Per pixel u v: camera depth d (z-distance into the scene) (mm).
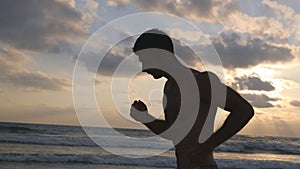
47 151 20672
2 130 32688
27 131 33656
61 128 39031
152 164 16719
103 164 16203
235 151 29719
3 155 16469
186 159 2119
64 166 15078
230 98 1989
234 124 1979
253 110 2004
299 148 33375
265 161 20266
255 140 46375
